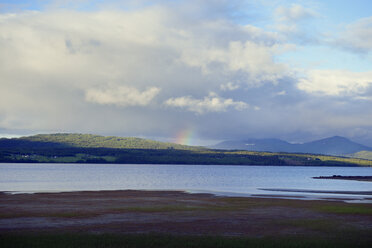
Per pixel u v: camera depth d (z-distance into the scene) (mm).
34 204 45750
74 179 124375
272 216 37250
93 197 56500
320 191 78250
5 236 25125
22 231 27250
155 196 59875
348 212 40906
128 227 29641
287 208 44469
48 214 36656
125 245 22797
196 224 31609
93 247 22203
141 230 28312
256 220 34344
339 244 24078
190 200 53719
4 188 81188
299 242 24500
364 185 106562
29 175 145375
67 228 28844
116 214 37281
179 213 38625
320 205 48406
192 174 184750
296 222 33281
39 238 24469
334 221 34094
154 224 31266
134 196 59312
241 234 27312
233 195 65000
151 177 147625
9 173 158000
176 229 28984
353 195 67938
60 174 159500
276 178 154500
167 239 24688
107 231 27688
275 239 25484
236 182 119062
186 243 23562
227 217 36156
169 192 69438
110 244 22984
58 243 23047
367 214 39375
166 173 194125
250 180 133500
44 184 97062
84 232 27141
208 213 38969
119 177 143750
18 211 38750
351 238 26188
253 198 58562
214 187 92750
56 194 61500
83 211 39375
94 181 114875
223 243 23750
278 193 71625
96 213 37875
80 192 66500
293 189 85312
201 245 23125
